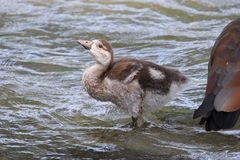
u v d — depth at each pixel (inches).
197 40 699.4
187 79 525.7
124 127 506.3
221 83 422.6
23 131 496.7
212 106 418.9
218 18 772.0
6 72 610.9
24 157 458.0
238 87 414.9
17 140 482.6
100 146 474.6
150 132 496.1
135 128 503.5
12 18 755.4
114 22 750.5
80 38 708.7
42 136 489.4
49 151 466.6
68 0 812.6
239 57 427.8
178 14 779.4
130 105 507.5
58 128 503.8
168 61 643.5
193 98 555.2
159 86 510.0
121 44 693.3
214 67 434.9
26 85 580.1
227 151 464.1
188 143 478.6
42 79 597.0
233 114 418.3
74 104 544.7
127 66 503.5
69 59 650.2
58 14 770.8
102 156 459.5
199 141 481.4
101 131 498.6
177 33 720.3
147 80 504.4
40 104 542.9
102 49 510.0
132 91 503.5
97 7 790.5
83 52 672.4
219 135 487.5
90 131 498.9
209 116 424.5
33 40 700.0
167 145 474.9
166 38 706.8
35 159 455.5
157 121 516.1
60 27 733.9
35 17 759.7
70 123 514.0
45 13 772.6
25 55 657.6
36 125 507.5
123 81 501.4
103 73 510.9
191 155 458.9
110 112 532.4
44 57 654.5
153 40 700.7
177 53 661.9
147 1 805.9
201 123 436.1
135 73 500.4
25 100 548.7
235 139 481.7
